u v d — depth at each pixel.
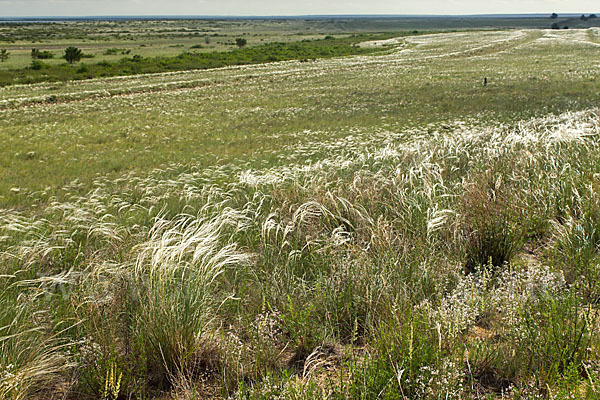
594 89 28.53
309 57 75.38
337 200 6.09
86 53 83.06
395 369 2.62
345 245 4.80
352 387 2.56
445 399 2.45
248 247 5.18
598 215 4.95
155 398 2.92
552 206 5.43
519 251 4.94
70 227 6.86
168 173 14.75
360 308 3.69
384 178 6.92
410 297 3.58
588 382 2.61
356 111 28.94
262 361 3.12
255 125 26.53
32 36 135.50
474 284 3.83
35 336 3.30
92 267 4.43
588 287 3.66
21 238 6.58
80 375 3.03
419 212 5.38
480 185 6.18
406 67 53.91
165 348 3.15
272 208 6.32
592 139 8.84
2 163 17.98
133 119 29.58
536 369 2.71
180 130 25.58
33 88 43.81
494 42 85.19
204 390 2.95
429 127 20.91
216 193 8.12
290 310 3.49
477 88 33.66
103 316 3.43
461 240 4.73
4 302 3.82
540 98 27.23
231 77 50.53
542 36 99.69
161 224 4.92
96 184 13.20
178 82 46.81
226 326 3.72
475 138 11.12
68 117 30.58
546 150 7.45
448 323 3.06
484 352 3.00
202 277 3.72
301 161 14.42
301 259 4.80
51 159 18.84
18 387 2.73
